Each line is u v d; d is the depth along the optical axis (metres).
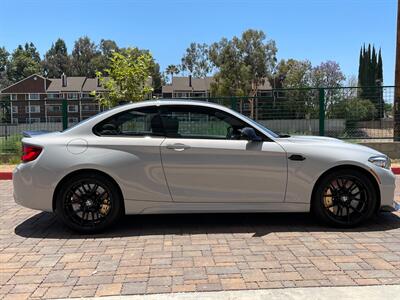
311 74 62.84
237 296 4.04
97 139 6.12
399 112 13.92
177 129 6.24
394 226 6.35
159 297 4.05
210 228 6.34
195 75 102.00
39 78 90.69
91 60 134.25
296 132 13.99
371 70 69.88
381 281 4.34
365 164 6.12
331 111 13.98
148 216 7.05
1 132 14.59
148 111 6.29
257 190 6.14
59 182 6.05
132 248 5.50
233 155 6.10
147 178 6.07
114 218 6.11
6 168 12.95
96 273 4.68
